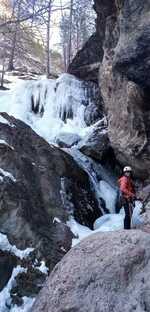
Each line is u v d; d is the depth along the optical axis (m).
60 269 7.56
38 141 12.90
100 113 18.23
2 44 26.72
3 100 19.06
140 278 6.94
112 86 13.19
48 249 9.98
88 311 6.79
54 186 11.80
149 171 12.59
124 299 6.78
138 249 7.30
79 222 11.66
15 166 11.18
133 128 12.29
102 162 15.09
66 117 18.44
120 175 14.70
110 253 7.40
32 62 31.38
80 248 7.77
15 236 9.84
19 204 10.20
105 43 13.76
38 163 12.08
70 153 14.44
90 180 13.62
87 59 20.11
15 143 12.05
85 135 16.39
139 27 10.38
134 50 10.38
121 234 7.68
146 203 11.51
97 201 13.23
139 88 10.94
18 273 9.40
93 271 7.25
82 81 19.52
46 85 19.17
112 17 13.49
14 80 24.64
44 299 7.28
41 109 18.88
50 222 10.79
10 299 8.99
